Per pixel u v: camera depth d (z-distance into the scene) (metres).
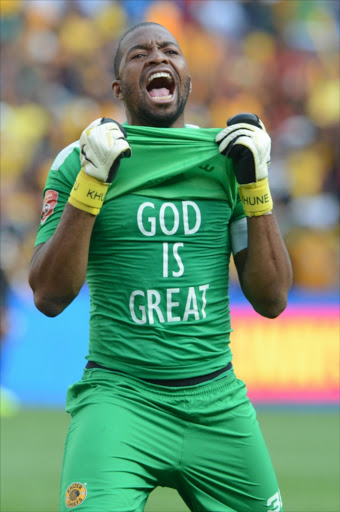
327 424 34.31
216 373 11.80
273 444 29.75
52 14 53.19
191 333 11.68
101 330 11.85
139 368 11.52
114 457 11.02
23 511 20.39
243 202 12.06
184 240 11.81
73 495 10.83
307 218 48.78
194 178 12.02
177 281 11.70
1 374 40.00
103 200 11.52
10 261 42.81
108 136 11.34
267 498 11.69
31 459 26.97
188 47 53.56
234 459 11.58
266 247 12.04
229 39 54.97
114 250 11.77
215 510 11.65
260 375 39.56
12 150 48.62
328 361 39.44
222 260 12.20
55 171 12.41
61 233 11.46
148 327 11.58
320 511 20.50
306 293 40.38
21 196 47.41
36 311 40.59
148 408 11.40
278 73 54.00
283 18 55.75
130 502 10.96
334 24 56.69
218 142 12.10
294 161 50.81
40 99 51.00
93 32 53.28
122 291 11.73
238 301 40.50
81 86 51.88
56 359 40.06
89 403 11.50
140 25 12.88
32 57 51.75
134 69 12.59
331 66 54.84
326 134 52.00
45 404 39.56
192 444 11.48
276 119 53.12
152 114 12.59
